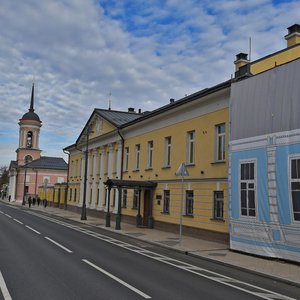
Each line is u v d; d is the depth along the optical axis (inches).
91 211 1590.8
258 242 570.9
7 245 613.0
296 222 512.4
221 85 746.2
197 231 818.8
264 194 568.7
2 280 367.2
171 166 960.3
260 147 585.3
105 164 1491.1
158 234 888.3
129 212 1191.6
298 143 521.0
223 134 780.6
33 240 691.4
